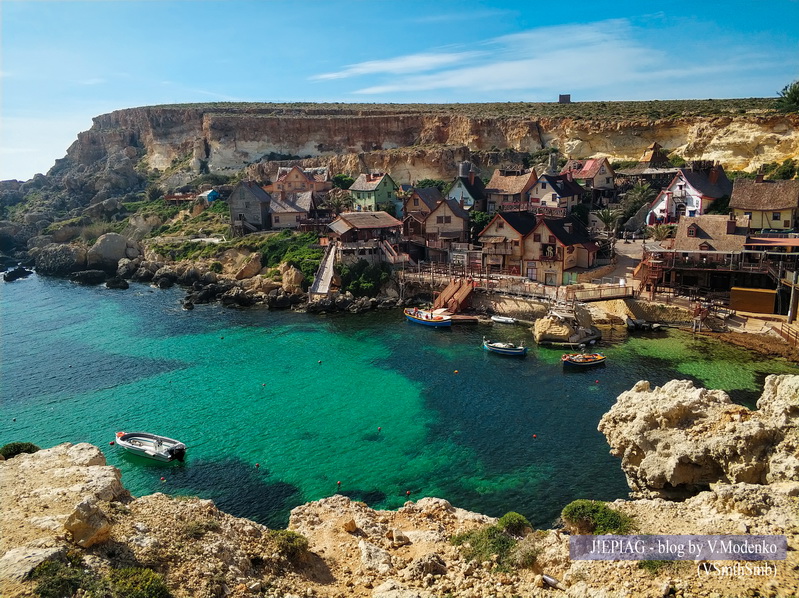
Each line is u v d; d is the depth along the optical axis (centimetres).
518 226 8969
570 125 14150
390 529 3012
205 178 16862
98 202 16675
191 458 4612
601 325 7450
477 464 4350
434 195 11600
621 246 10181
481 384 5875
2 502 2591
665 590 2122
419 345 7219
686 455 3266
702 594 2083
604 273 8706
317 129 17775
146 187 18275
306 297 9444
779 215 8412
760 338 6538
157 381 6300
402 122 17000
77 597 1953
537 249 8706
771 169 10681
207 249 11662
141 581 2091
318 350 7175
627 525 2634
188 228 13662
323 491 4084
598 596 2153
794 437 2992
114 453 4744
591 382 5775
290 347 7331
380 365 6562
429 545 2880
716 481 3197
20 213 17100
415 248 10531
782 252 7081
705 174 10312
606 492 3897
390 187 12700
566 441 4628
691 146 12175
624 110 14662
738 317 7100
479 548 2756
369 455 4556
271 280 10106
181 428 5141
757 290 7162
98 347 7556
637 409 3750
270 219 12688
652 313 7456
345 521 3148
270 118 17912
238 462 4528
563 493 3916
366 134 17350
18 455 3250
